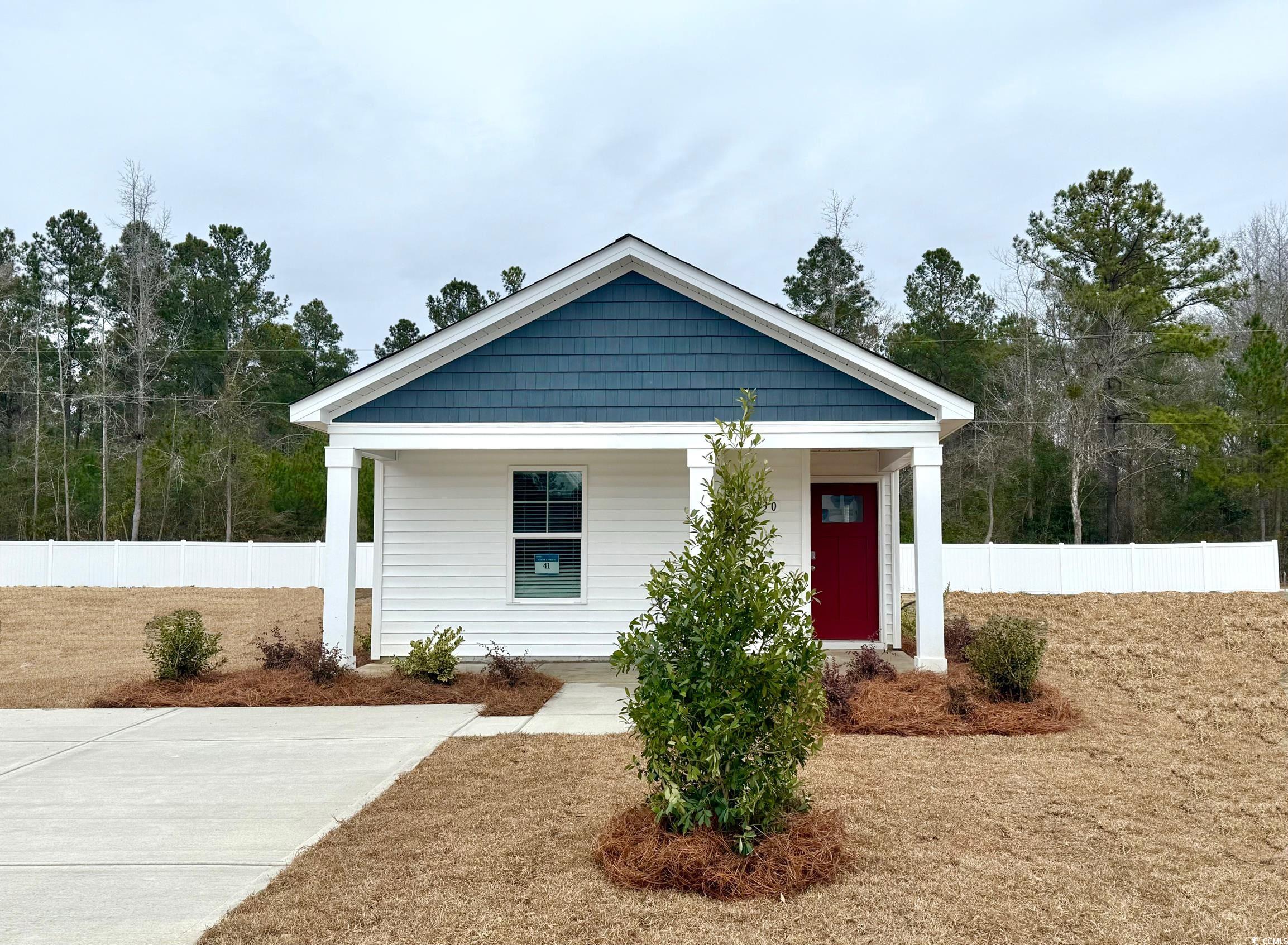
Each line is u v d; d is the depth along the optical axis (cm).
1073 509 3200
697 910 454
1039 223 3338
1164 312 3056
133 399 3484
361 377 1115
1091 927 437
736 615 514
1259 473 2892
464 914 448
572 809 612
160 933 430
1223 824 589
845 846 523
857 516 1353
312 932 430
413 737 846
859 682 987
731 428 564
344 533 1121
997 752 776
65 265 4244
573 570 1281
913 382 1090
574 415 1128
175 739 849
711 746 492
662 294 1138
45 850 548
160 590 2330
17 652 1538
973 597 2097
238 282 4912
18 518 3453
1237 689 1122
